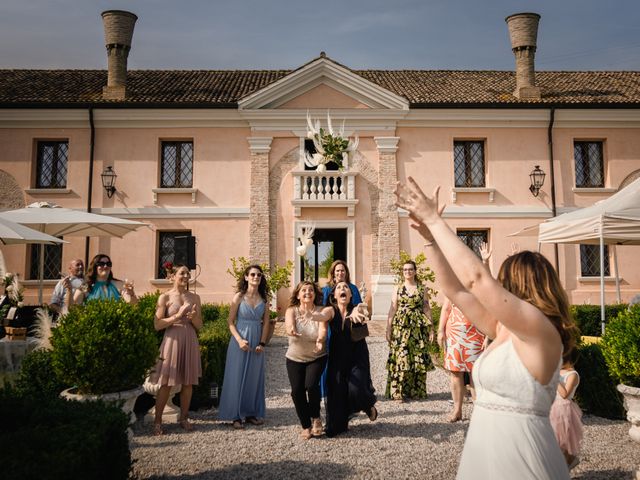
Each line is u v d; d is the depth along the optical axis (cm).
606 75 1905
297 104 1598
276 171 1588
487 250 435
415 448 446
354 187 1570
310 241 736
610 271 1562
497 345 198
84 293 664
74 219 952
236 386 519
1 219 738
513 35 1661
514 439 179
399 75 1916
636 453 428
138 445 455
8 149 1545
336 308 508
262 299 551
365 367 498
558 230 905
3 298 829
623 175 1596
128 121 1564
